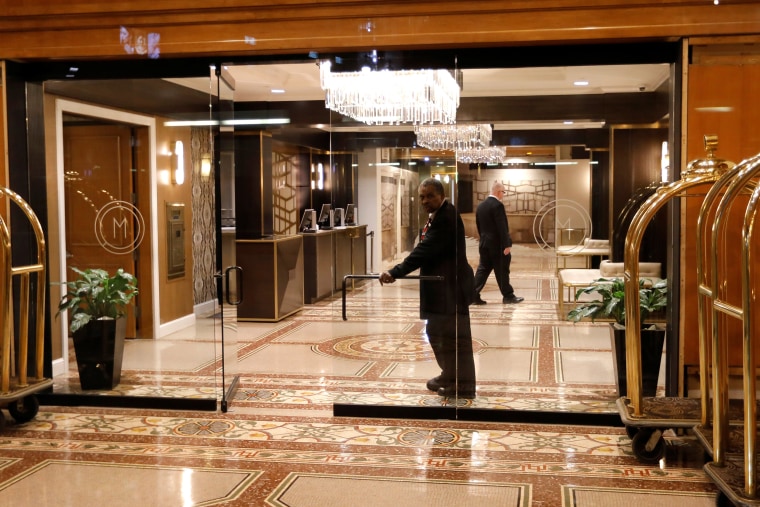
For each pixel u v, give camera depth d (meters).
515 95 5.43
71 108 6.05
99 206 6.08
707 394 4.30
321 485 4.21
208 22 5.58
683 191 4.72
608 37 5.12
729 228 5.02
